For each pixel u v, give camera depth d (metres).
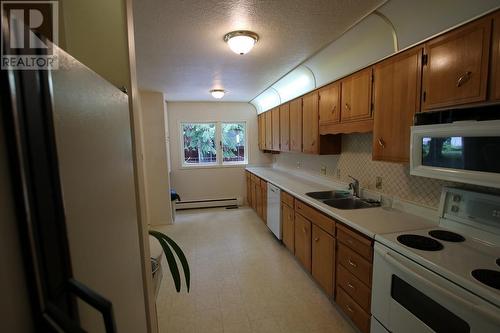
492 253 1.32
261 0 1.52
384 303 1.50
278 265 2.94
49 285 0.40
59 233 0.43
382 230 1.65
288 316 2.09
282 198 3.30
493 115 1.28
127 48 1.04
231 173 5.55
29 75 0.37
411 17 1.58
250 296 2.37
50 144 0.41
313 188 3.15
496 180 1.11
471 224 1.51
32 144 0.38
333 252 2.09
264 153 5.67
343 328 1.95
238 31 1.92
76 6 1.00
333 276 2.10
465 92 1.27
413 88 1.59
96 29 1.01
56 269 0.42
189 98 4.88
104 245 0.62
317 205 2.34
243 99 5.12
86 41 1.01
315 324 2.00
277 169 5.25
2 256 0.33
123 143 0.82
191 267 2.92
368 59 2.04
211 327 1.99
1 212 0.34
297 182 3.62
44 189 0.40
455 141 1.29
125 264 0.79
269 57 2.54
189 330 1.96
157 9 1.59
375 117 1.95
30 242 0.37
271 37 2.06
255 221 4.52
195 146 5.47
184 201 5.41
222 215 4.90
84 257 0.51
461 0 1.29
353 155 2.78
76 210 0.49
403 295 1.38
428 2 1.44
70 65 0.48
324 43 2.20
